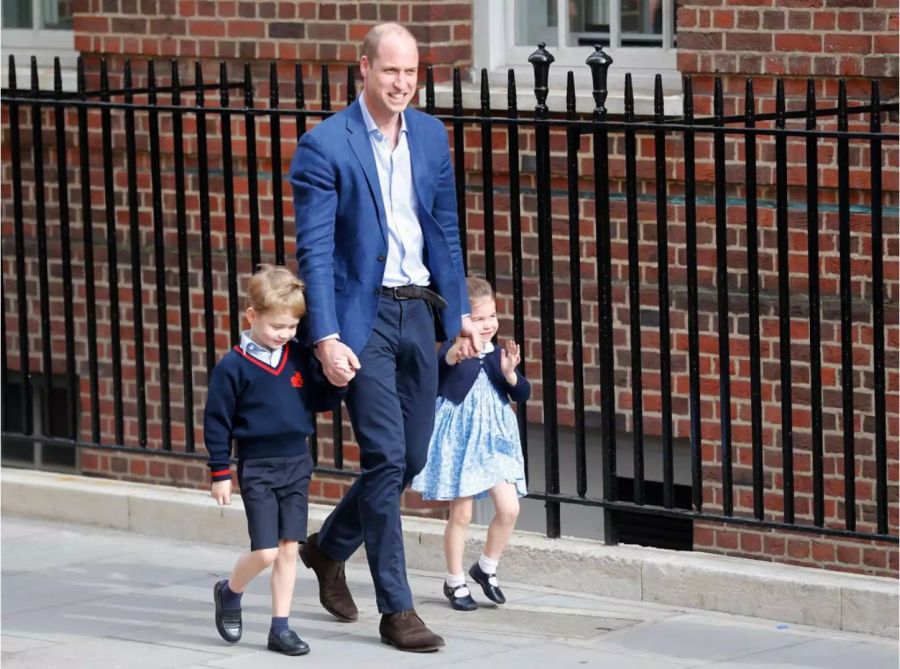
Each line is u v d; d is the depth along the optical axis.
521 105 22.33
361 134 16.22
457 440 17.73
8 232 26.34
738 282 21.09
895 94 19.91
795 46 20.36
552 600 18.45
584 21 22.50
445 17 22.88
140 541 21.23
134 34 24.88
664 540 23.23
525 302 22.59
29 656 16.47
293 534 16.33
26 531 21.78
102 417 26.03
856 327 20.45
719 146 17.83
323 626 17.50
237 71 24.17
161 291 21.47
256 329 15.98
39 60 26.44
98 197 25.52
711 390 21.52
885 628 16.92
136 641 17.02
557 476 19.23
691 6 20.97
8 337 26.67
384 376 16.28
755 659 16.22
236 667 16.02
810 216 17.30
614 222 21.86
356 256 16.19
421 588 18.95
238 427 16.27
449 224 16.94
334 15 23.25
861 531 19.61
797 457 20.95
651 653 16.42
